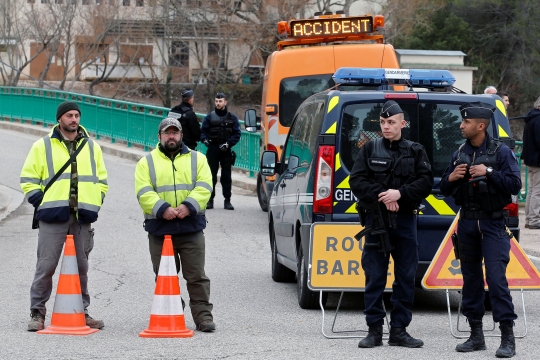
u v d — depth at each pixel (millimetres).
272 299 12211
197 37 55906
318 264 10539
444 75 12312
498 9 61625
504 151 8898
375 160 9000
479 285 9070
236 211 22266
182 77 63156
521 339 9734
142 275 13898
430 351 9016
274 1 54188
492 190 8836
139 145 36281
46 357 8633
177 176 10062
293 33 20234
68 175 10039
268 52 55562
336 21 20172
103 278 13625
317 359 8602
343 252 10570
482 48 62688
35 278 10047
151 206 9883
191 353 8867
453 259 10102
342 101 10805
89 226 10273
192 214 9938
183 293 12812
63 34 62594
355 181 9016
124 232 18438
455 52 47344
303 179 11391
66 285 9820
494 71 61906
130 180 27891
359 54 18750
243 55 58344
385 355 8789
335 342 9445
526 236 17969
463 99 10859
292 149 12766
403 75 12242
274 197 13742
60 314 9812
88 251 10297
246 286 13195
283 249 12844
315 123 11367
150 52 62094
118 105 38969
